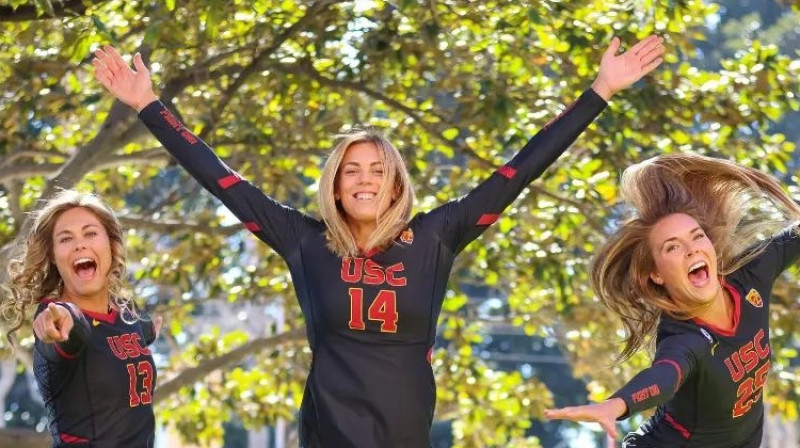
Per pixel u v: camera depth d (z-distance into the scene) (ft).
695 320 20.85
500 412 50.08
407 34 37.93
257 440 98.68
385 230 20.31
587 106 21.21
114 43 33.09
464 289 106.42
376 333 20.02
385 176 20.40
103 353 21.07
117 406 21.08
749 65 40.57
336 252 20.38
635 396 18.21
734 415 20.83
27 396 110.83
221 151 42.75
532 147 21.07
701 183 22.17
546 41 37.73
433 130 39.88
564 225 41.01
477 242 43.19
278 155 41.75
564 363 118.01
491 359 115.96
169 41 34.01
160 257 48.85
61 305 20.16
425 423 20.04
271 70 38.50
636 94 37.47
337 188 20.56
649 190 21.80
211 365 46.50
